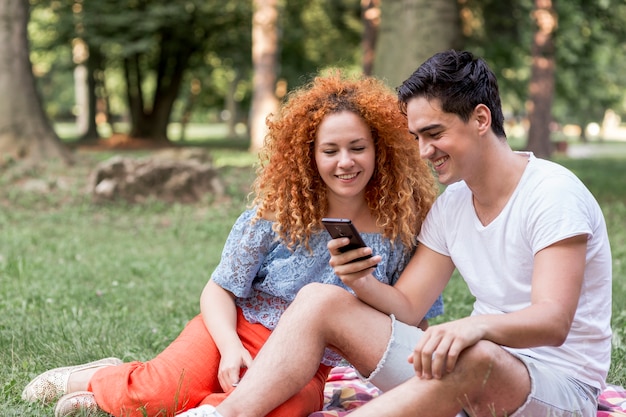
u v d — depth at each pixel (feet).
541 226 8.72
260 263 10.30
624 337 14.90
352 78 10.35
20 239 29.60
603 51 86.99
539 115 73.41
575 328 9.04
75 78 160.15
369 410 8.20
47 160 45.96
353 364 9.19
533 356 9.11
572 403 8.69
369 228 10.25
